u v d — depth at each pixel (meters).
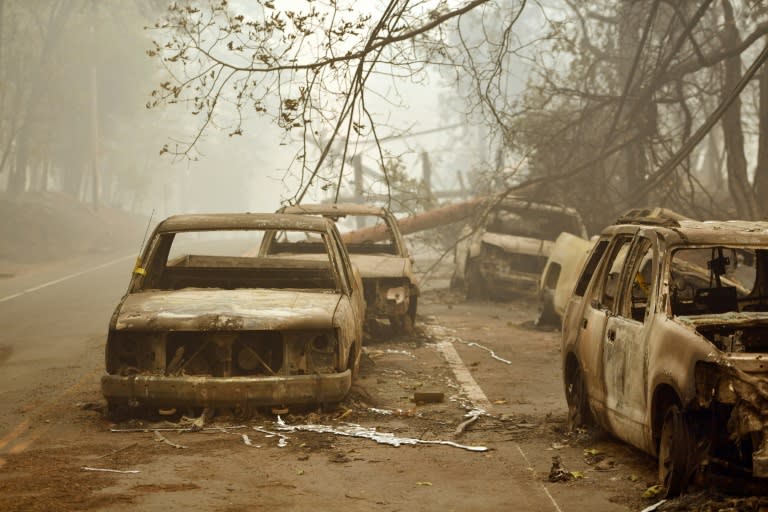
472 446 7.46
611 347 6.93
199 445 7.42
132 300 8.64
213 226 9.59
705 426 5.58
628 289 7.04
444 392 10.03
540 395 9.98
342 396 8.32
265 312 8.19
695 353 5.59
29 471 6.62
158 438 7.64
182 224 9.59
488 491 6.15
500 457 7.12
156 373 8.14
